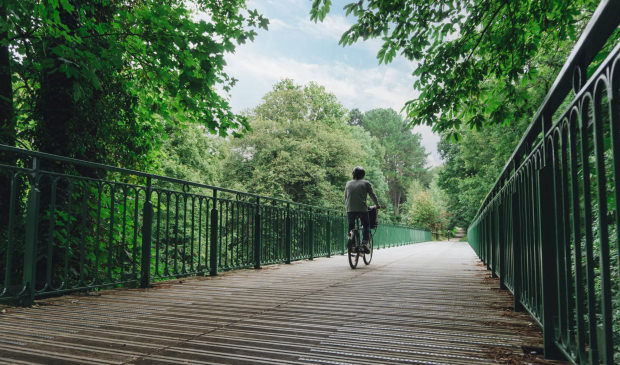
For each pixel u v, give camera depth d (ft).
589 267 4.47
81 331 7.84
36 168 10.91
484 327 8.20
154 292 13.35
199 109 24.41
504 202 13.51
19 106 22.17
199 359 6.14
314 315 9.47
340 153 97.86
